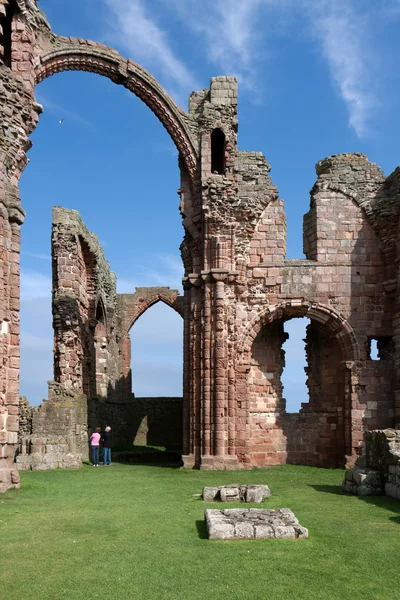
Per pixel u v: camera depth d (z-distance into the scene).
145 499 14.66
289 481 19.36
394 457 14.55
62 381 29.02
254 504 13.68
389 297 26.17
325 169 27.44
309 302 26.27
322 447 26.55
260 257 26.67
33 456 23.06
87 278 34.78
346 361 25.80
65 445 24.14
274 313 26.30
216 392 24.47
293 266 26.52
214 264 25.45
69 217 30.92
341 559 8.71
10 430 16.58
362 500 14.30
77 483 18.11
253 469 24.14
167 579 7.81
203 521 11.53
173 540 9.88
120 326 46.34
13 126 18.47
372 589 7.48
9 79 18.52
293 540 9.80
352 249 26.61
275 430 26.72
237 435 25.17
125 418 43.59
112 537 10.15
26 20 20.42
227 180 25.80
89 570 8.21
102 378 38.25
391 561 8.63
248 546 9.41
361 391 25.58
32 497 14.90
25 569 8.29
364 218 26.80
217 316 24.95
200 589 7.44
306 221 27.86
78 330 30.41
